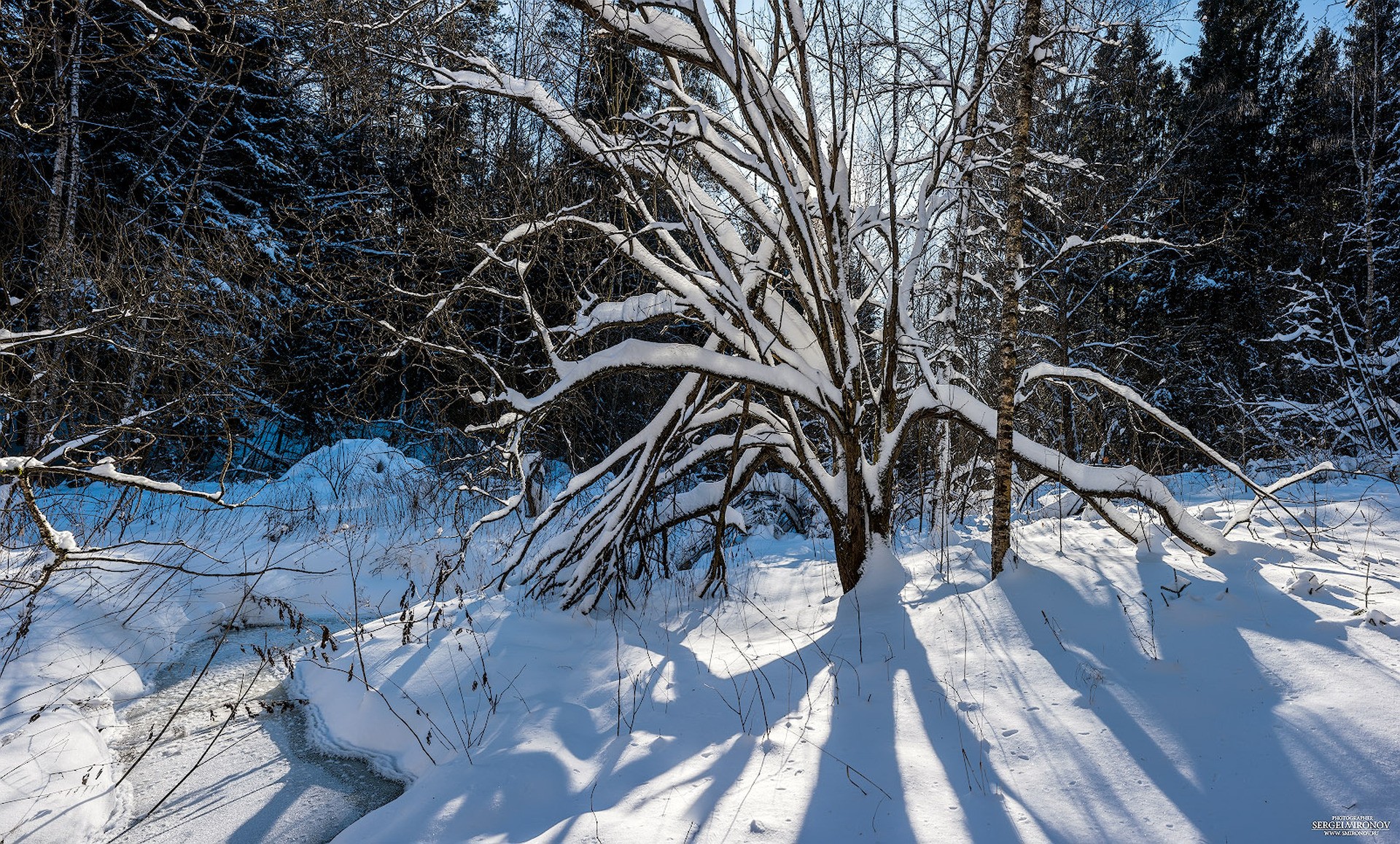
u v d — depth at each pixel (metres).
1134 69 10.89
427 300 6.66
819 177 5.41
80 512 8.65
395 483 12.20
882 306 7.39
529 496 9.48
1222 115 16.70
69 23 9.66
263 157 14.32
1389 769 2.79
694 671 4.92
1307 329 11.00
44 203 11.33
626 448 6.58
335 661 5.85
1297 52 21.14
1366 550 4.99
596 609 6.63
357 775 4.41
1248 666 3.61
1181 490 8.59
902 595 5.43
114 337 8.19
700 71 7.97
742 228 8.78
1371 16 14.18
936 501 8.48
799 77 5.25
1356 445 10.27
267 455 16.09
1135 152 13.23
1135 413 7.81
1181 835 2.76
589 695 4.77
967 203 7.15
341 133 14.35
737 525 7.56
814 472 5.93
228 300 10.25
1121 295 16.11
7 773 3.98
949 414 5.59
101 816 3.93
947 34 6.44
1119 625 4.22
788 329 6.52
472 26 7.72
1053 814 2.99
